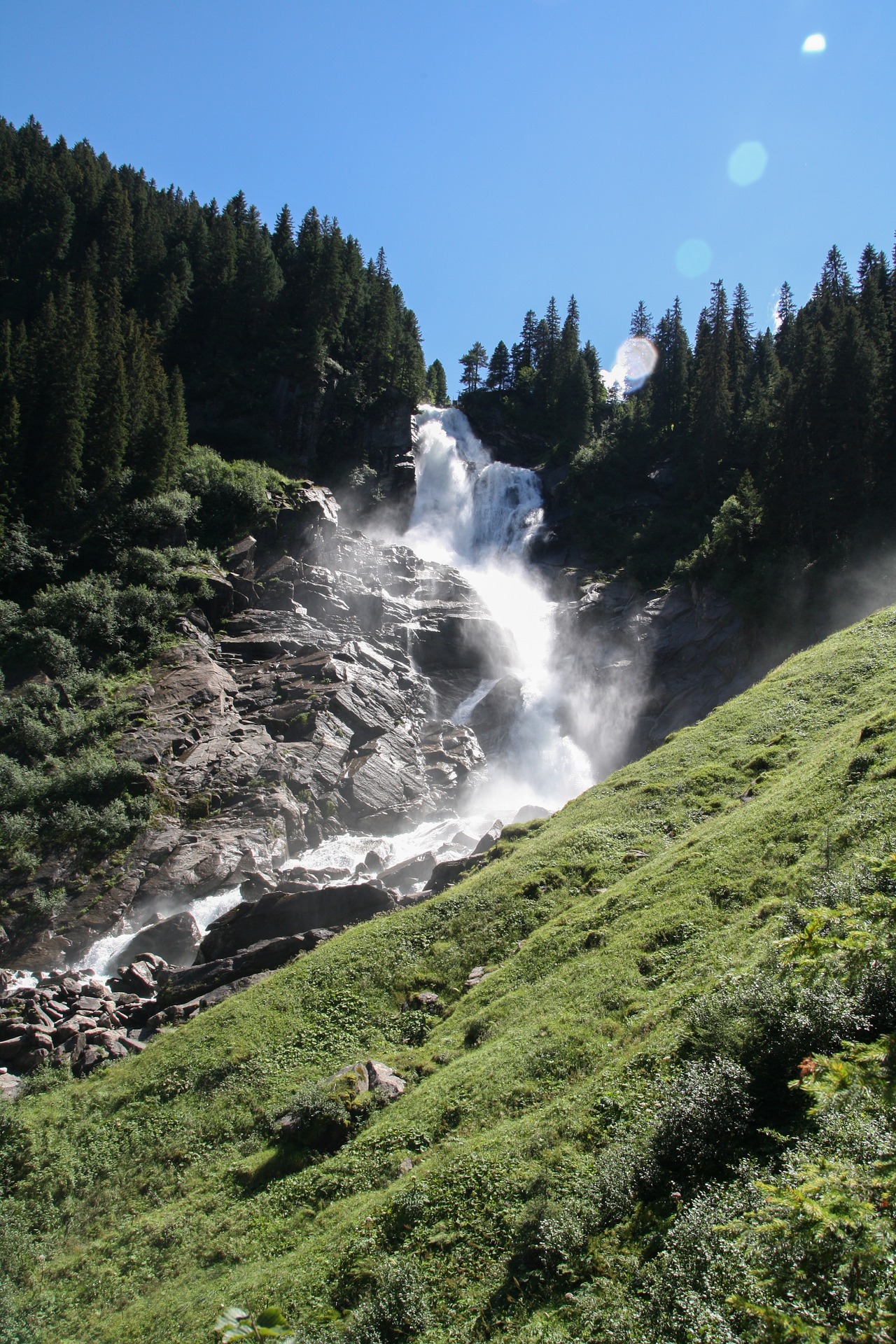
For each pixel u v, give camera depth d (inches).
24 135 5270.7
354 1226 648.4
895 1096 413.7
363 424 4195.4
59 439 2815.0
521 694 2770.7
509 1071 754.2
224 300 4284.0
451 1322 519.5
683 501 3422.7
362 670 2534.5
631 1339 415.5
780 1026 551.8
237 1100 940.0
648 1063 646.5
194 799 1989.4
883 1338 283.6
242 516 3120.1
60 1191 893.2
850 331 2694.4
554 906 1106.7
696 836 1078.4
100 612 2425.0
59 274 3986.2
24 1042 1165.1
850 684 1408.7
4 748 2023.9
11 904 1713.8
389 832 2150.6
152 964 1488.7
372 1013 1031.6
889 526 2429.9
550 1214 539.8
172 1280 711.1
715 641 2578.7
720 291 4099.4
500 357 5118.1
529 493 4015.8
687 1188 504.4
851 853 803.4
